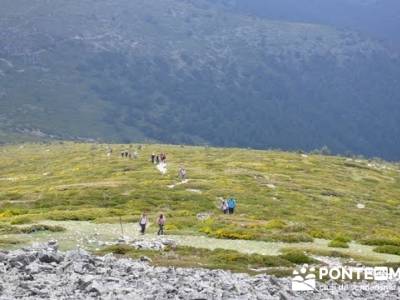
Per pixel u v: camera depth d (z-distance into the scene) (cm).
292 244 5919
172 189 10612
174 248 5162
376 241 6450
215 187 10988
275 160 17625
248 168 14988
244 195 10288
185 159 16762
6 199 10112
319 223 8188
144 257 4312
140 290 2759
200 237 6100
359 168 18012
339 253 5331
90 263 3569
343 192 12544
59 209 8738
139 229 6512
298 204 10206
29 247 4422
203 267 4175
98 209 8225
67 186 11244
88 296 2578
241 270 4150
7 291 2620
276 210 9000
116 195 9881
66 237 5534
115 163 15638
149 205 8906
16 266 3300
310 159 18650
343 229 7825
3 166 18925
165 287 2867
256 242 5903
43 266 3288
